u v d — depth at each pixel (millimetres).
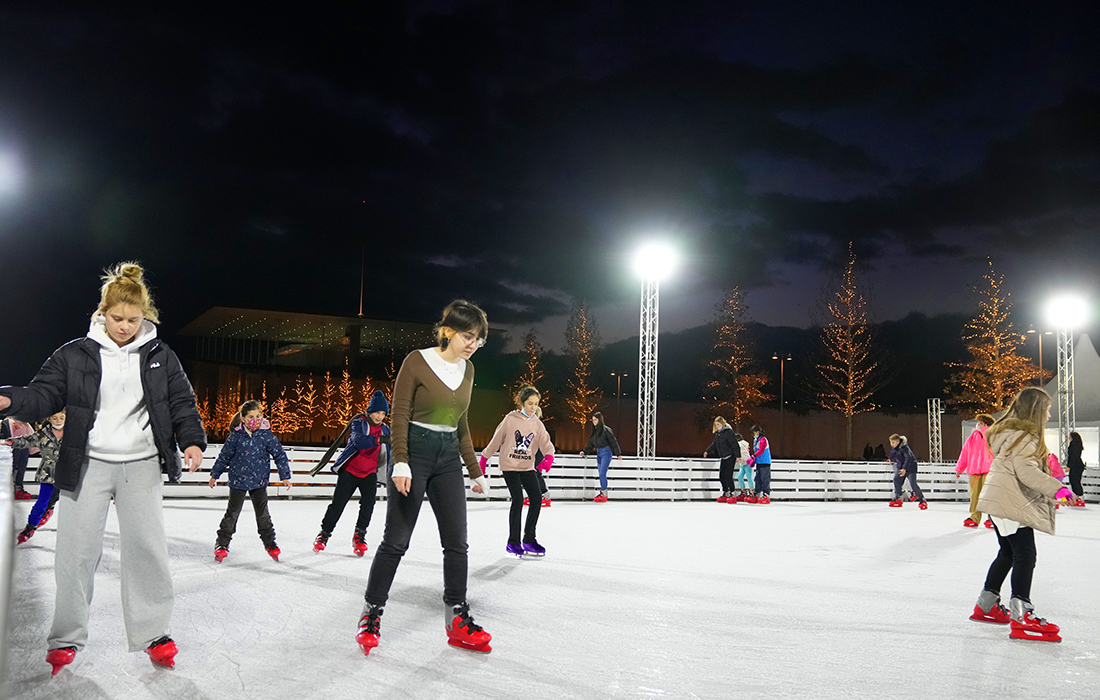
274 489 13984
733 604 5070
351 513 11281
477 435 48406
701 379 39812
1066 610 5230
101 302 3273
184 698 2869
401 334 51719
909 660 3764
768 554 7816
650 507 15102
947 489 21406
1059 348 24859
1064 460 24266
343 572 5887
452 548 3770
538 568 6344
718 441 17266
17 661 3311
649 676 3346
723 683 3285
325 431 47688
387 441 7012
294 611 4453
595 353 41625
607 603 4965
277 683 3076
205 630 3949
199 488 13531
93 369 3244
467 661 3477
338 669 3293
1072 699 3203
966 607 5199
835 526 11461
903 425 40156
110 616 4180
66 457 3195
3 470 4934
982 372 34844
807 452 41688
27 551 6613
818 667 3588
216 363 49531
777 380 44844
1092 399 26062
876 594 5617
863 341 36156
